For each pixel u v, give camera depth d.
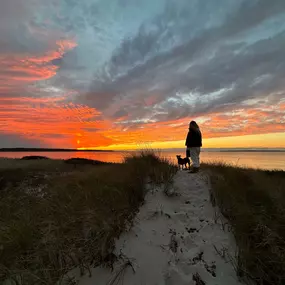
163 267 2.99
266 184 5.59
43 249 3.14
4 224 3.79
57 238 3.32
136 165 6.39
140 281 2.79
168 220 4.08
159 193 5.04
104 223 3.60
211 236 3.60
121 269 2.88
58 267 2.90
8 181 8.84
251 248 3.17
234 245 3.36
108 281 2.76
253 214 3.90
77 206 4.35
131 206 4.41
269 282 2.68
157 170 6.03
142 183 5.29
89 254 3.11
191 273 2.90
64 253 3.07
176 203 4.73
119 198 4.55
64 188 5.57
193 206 4.60
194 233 3.71
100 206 4.23
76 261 3.00
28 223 3.73
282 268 2.74
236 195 4.64
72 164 19.36
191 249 3.34
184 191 5.23
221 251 3.25
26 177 10.13
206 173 6.36
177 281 2.79
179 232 3.74
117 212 4.04
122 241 3.42
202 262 3.08
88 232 3.47
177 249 3.33
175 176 6.11
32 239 3.34
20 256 3.05
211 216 4.19
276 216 3.85
